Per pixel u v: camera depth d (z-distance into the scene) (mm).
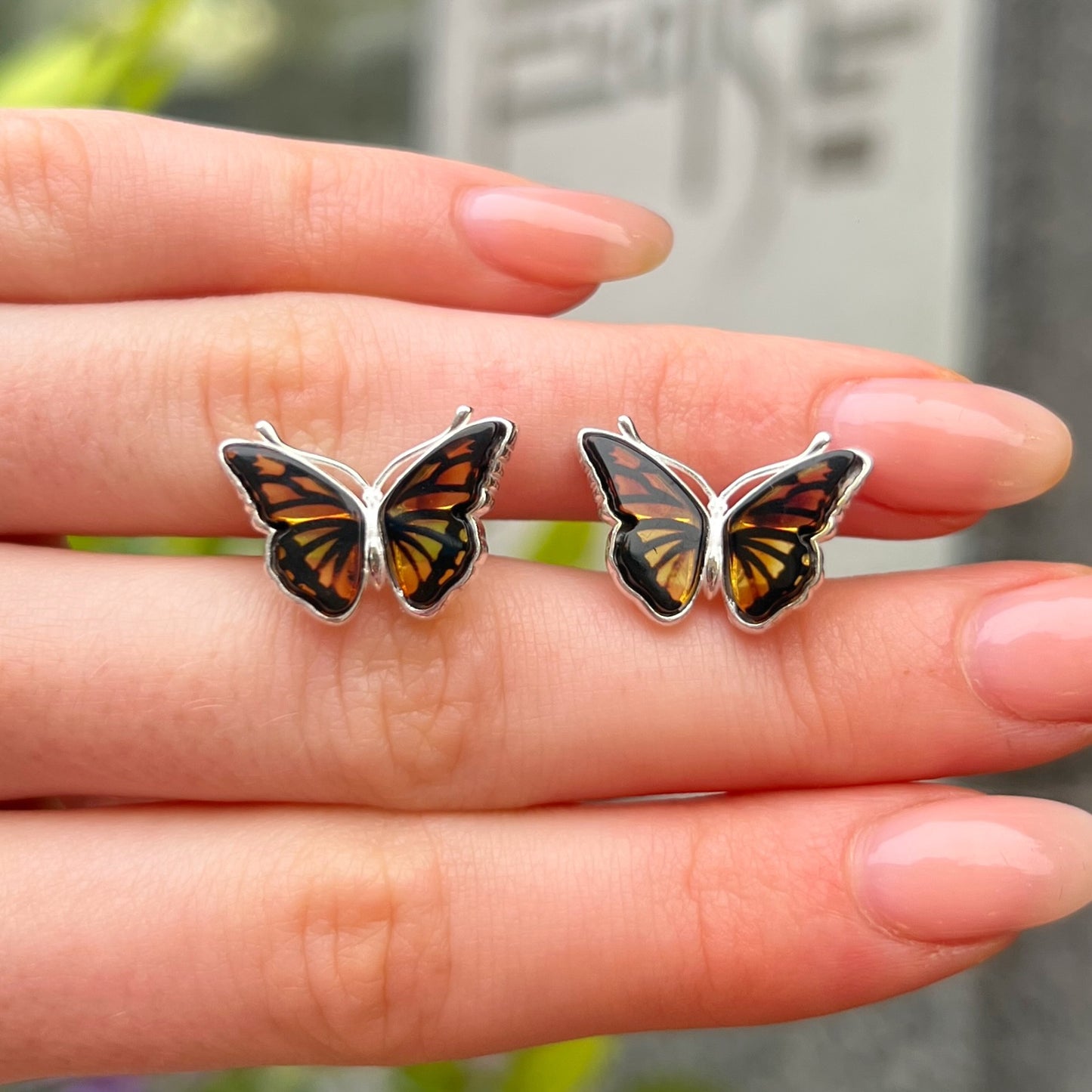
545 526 134
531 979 112
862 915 112
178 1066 112
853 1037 191
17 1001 109
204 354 111
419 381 113
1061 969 172
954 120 178
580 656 113
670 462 113
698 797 116
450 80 237
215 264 115
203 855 111
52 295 114
